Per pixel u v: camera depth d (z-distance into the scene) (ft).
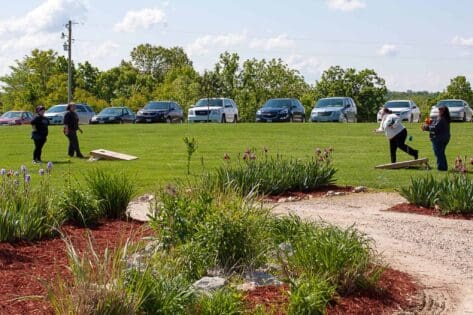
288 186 47.70
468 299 23.62
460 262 28.91
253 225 24.36
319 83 282.15
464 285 25.36
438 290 24.48
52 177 54.13
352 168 62.44
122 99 265.54
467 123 126.21
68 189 31.48
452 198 40.04
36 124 67.72
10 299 19.24
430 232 35.04
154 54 387.55
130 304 17.24
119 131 111.24
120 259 18.66
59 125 135.85
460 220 38.42
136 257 22.06
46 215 28.63
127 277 18.38
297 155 74.54
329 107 136.87
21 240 26.50
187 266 22.45
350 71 280.31
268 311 19.74
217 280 21.12
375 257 26.68
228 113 146.92
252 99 238.07
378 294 22.80
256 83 245.45
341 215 39.65
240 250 23.75
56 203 30.25
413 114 143.02
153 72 387.34
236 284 21.74
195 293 19.44
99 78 299.99
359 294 22.43
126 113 152.15
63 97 242.58
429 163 66.69
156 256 21.53
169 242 24.03
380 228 35.81
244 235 23.86
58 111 145.59
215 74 239.09
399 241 32.71
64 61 262.67
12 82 264.72
